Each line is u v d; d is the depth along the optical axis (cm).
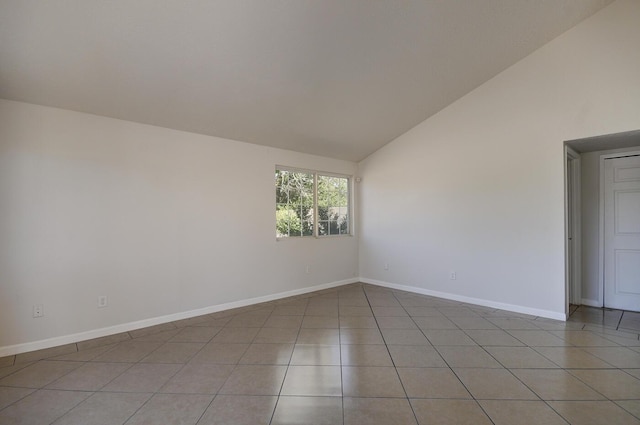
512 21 322
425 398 213
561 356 275
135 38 250
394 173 538
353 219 593
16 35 228
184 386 230
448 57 357
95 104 311
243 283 437
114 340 317
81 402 211
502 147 412
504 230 411
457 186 457
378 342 310
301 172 521
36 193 293
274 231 473
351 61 328
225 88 328
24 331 287
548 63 372
